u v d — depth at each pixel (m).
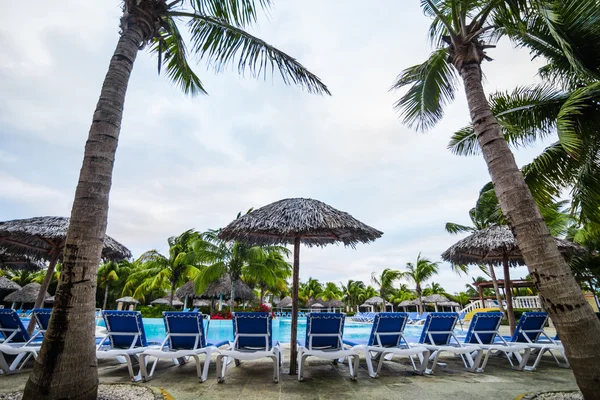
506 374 4.28
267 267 18.61
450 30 3.73
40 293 5.65
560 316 2.23
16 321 4.29
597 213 6.30
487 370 4.55
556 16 3.94
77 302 2.25
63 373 2.09
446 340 4.87
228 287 19.45
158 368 4.48
